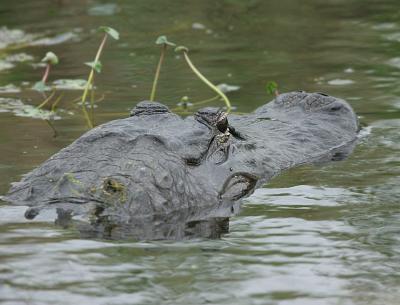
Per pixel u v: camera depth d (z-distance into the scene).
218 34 37.44
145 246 14.83
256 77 29.67
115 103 26.77
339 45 34.22
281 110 22.83
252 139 20.00
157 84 29.22
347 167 19.52
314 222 15.95
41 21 40.19
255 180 18.28
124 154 17.36
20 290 12.98
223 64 31.86
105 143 17.64
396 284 13.09
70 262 14.05
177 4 43.81
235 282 13.25
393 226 15.62
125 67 31.94
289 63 31.67
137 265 13.92
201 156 17.89
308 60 31.97
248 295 12.78
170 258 14.27
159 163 17.11
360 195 17.47
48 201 16.83
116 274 13.56
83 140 17.84
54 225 15.77
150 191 16.58
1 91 28.80
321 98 23.12
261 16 40.75
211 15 41.31
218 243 14.95
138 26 39.22
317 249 14.59
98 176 16.92
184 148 17.73
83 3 43.94
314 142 21.03
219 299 12.63
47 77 30.78
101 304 12.49
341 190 17.84
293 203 17.08
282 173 19.05
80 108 26.22
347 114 22.78
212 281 13.29
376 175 18.83
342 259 14.12
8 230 15.51
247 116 22.39
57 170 17.39
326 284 13.15
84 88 29.02
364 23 38.09
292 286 13.09
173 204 16.61
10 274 13.57
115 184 16.64
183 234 15.44
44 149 21.19
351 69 30.28
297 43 35.03
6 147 21.50
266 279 13.36
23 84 29.80
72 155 17.61
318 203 17.05
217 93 27.59
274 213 16.50
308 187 18.06
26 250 14.55
